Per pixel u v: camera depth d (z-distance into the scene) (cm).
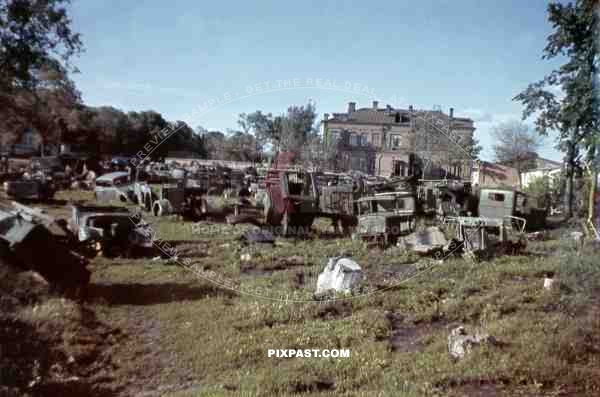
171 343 648
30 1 2333
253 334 679
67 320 675
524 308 776
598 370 542
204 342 651
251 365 592
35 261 819
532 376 534
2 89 2595
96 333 670
